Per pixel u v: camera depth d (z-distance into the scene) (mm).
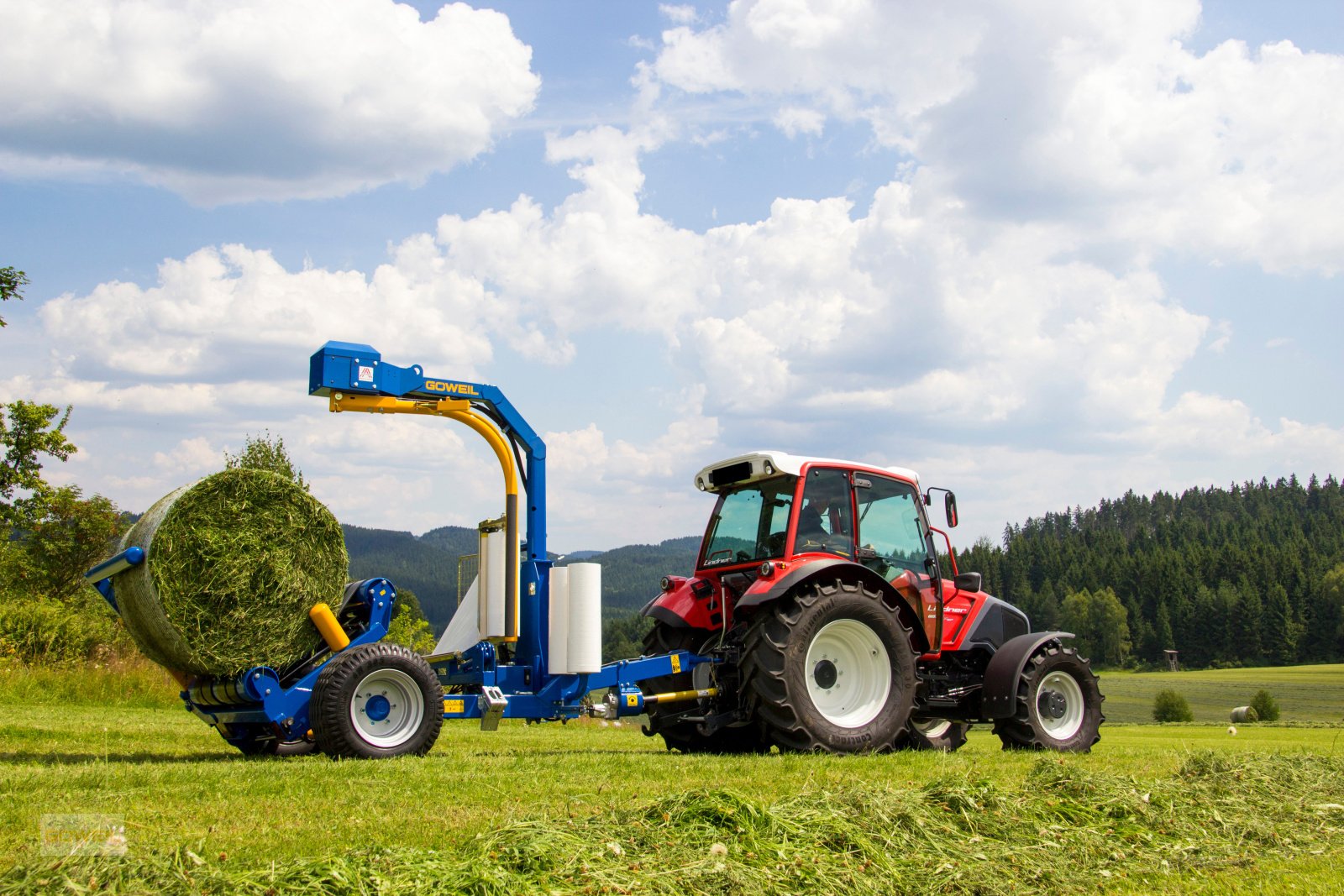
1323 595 92875
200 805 3916
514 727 11422
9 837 3197
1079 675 7832
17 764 5445
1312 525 136375
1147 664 94562
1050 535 156375
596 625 6750
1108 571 107062
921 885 3061
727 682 7035
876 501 7656
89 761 5871
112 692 12945
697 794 3586
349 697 5828
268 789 4352
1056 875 3256
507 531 6828
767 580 6719
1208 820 4098
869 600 6828
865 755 6371
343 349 6480
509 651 6996
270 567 5770
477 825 3535
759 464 7332
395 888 2600
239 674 5805
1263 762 5340
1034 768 4855
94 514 26297
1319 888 3154
